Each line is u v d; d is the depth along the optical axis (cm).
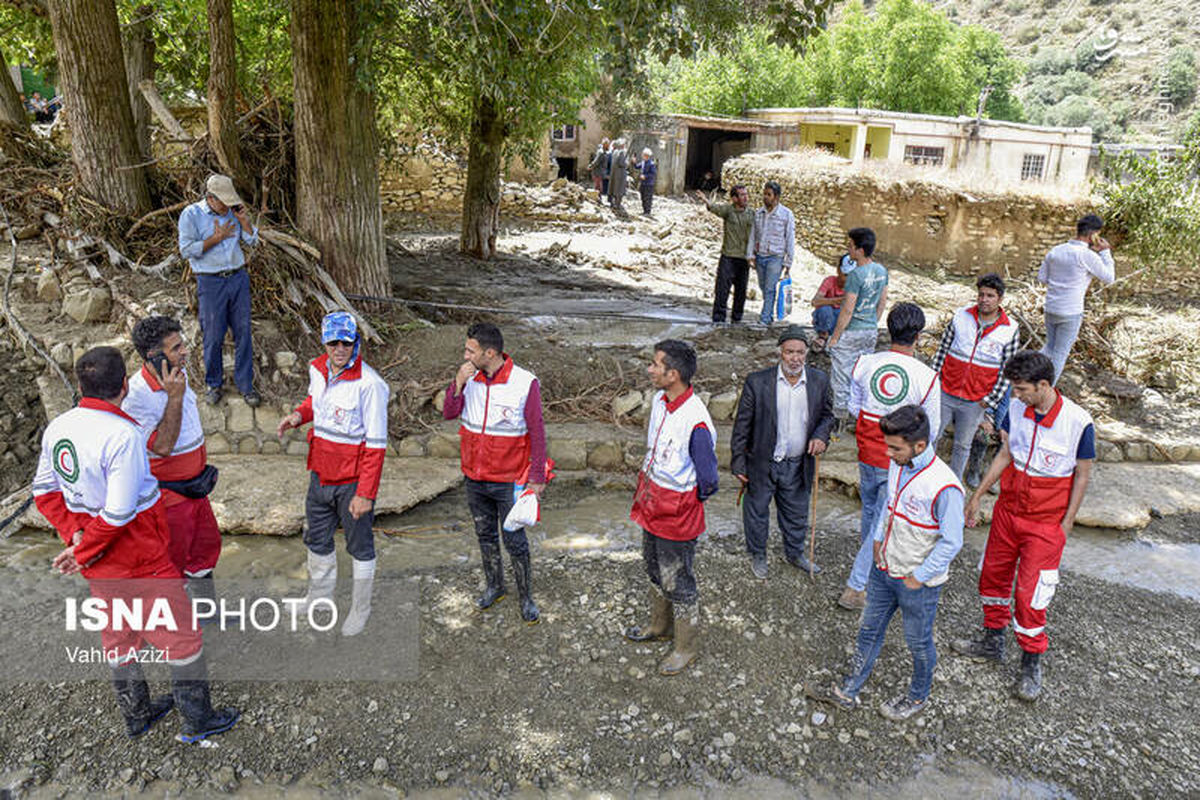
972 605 528
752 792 376
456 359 791
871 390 491
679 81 3259
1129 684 456
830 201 1622
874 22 3400
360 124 818
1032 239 1513
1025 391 419
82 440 334
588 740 400
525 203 1836
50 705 401
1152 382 942
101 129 795
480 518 476
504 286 1226
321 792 364
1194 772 392
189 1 1064
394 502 627
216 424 687
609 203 2042
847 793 377
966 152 2777
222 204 621
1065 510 429
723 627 486
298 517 589
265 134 910
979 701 436
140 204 830
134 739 384
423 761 383
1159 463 789
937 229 1555
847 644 478
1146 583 579
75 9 759
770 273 972
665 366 405
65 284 754
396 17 740
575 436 725
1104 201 1419
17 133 914
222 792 361
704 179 2867
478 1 630
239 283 646
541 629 482
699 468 405
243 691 418
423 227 1702
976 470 701
